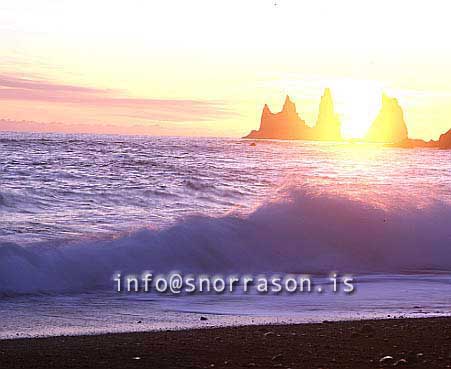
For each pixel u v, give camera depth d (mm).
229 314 15398
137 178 43281
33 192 33906
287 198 26781
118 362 10422
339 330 13109
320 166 68250
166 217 28547
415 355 10766
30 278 18297
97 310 15742
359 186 31641
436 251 24938
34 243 20391
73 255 19875
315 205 26016
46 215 28312
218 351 11180
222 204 34344
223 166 59156
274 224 24750
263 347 11484
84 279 19062
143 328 13672
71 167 48531
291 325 13781
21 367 10125
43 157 57344
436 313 15531
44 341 12133
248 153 93688
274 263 22750
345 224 25422
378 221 25859
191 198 35500
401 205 27859
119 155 66562
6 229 24266
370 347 11453
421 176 58281
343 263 23328
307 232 24578
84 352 11117
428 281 20406
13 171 43469
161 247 21656
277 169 58562
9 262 18531
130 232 22328
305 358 10617
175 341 12062
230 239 23141
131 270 20250
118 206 31719
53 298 17156
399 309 16078
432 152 151750
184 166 55500
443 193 33281
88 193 34750
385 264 23547
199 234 22891
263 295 17953
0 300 16734
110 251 20688
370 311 15805
